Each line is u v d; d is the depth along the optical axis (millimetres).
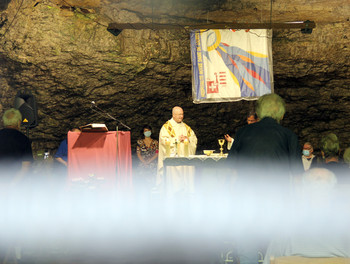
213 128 12953
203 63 9234
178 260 5469
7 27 10734
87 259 5555
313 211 3182
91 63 11250
